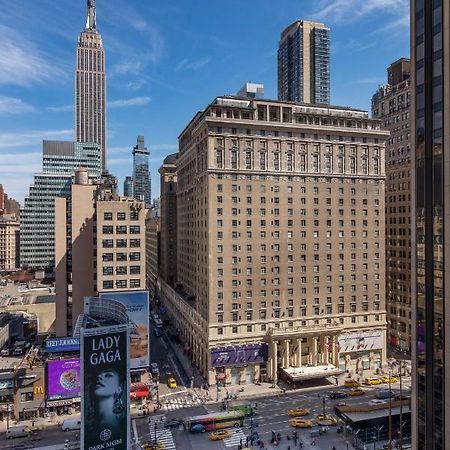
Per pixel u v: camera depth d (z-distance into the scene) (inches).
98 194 4197.8
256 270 3900.1
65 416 3093.0
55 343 3240.7
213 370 3708.2
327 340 4045.3
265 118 4045.3
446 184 1480.1
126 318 2057.1
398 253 4832.7
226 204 3846.0
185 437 2795.3
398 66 5280.5
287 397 3489.2
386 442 2650.1
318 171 4136.3
